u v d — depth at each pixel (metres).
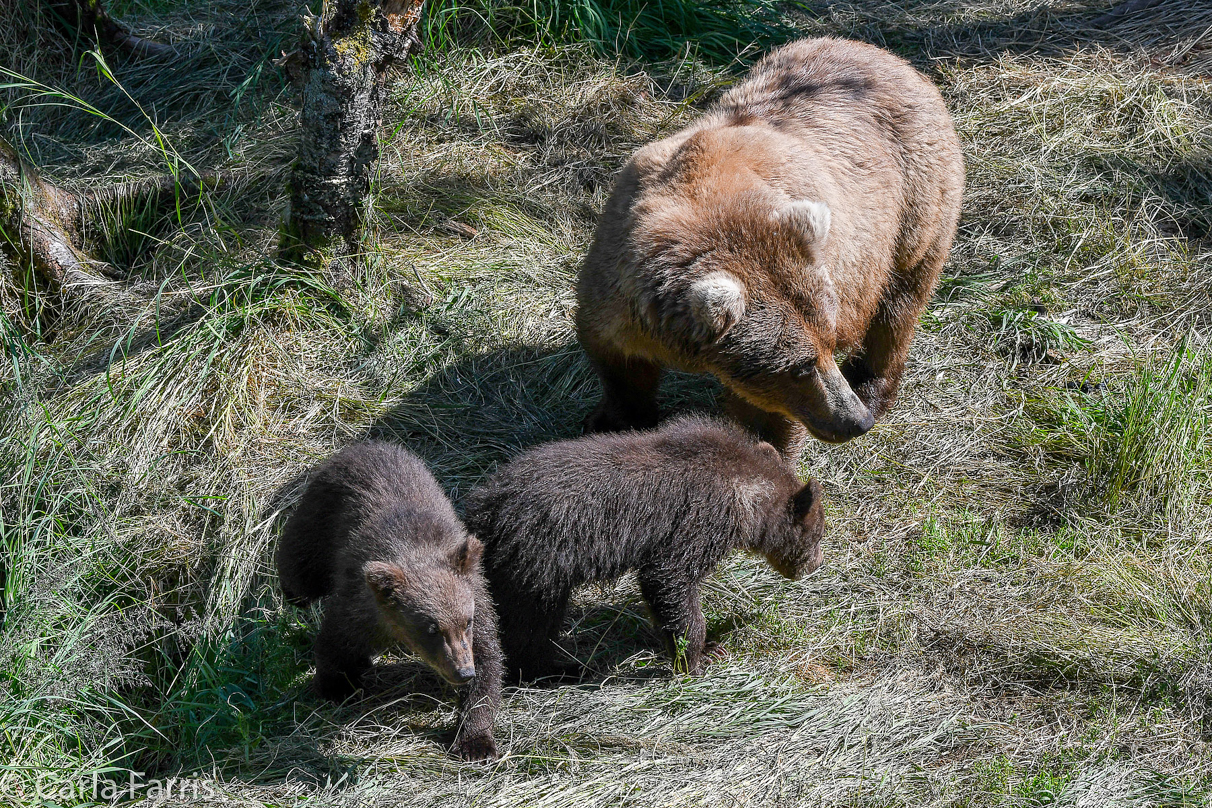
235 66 32.94
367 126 23.61
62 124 31.69
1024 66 34.22
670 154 20.80
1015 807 15.62
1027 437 23.62
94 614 18.88
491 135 30.83
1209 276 27.86
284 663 18.17
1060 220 29.44
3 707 16.84
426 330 24.56
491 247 27.31
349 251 24.86
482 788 15.78
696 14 34.81
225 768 16.59
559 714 17.25
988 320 26.77
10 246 25.00
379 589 15.39
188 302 24.59
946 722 17.17
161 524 20.36
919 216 23.70
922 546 20.91
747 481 18.31
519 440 22.67
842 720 17.11
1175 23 35.53
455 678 15.14
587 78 32.81
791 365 19.48
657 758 16.31
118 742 17.33
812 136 22.03
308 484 19.06
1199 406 23.03
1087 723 17.44
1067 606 19.62
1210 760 16.70
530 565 17.20
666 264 19.06
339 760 16.48
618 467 17.73
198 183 27.80
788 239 19.08
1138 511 21.75
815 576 20.23
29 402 21.92
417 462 18.88
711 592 19.95
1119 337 26.44
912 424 24.25
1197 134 31.58
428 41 32.25
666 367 22.86
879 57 24.50
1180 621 19.36
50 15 32.72
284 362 23.23
